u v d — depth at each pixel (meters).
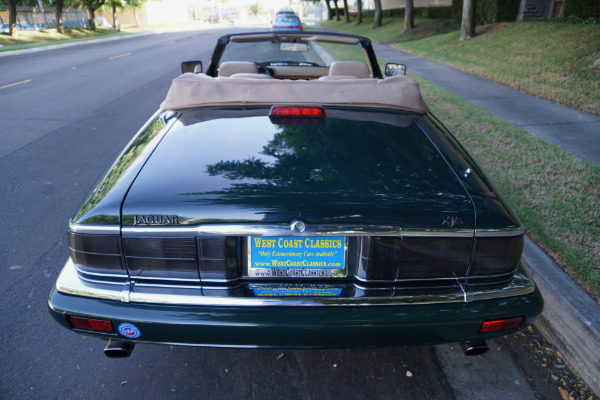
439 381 2.17
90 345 2.37
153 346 2.39
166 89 9.41
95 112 7.36
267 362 2.27
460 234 1.63
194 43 24.02
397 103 2.43
